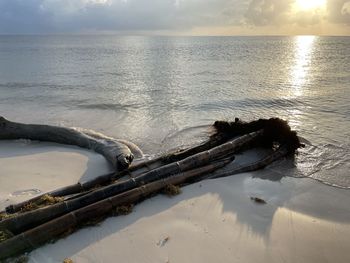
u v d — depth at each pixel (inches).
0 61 2025.1
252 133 488.7
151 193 338.3
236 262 247.8
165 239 271.3
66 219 275.3
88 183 354.0
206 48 4175.7
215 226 293.1
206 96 899.4
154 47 4562.0
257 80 1210.0
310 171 424.5
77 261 245.6
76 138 497.4
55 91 997.2
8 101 849.5
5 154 466.9
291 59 2279.8
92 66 1777.8
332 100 840.9
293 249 267.6
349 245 276.5
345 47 4483.3
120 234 276.8
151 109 756.0
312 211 328.2
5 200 324.5
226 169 419.8
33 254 251.4
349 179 403.5
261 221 305.4
